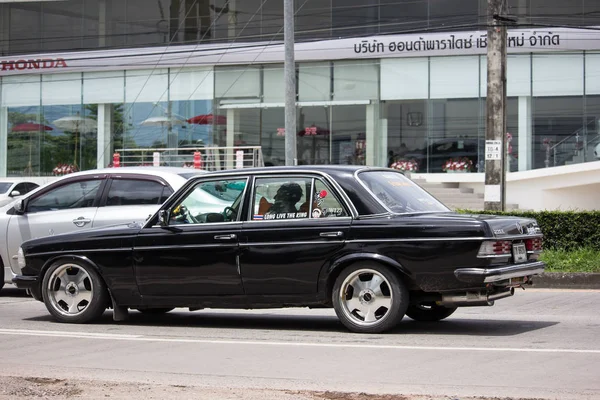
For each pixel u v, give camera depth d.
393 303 11.34
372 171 12.23
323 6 40.84
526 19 38.03
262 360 9.89
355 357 9.95
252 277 11.95
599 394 7.96
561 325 12.58
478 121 38.91
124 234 12.73
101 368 9.56
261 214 12.05
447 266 11.02
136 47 44.06
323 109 41.22
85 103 45.19
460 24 38.88
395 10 39.78
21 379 8.71
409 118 39.84
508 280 11.25
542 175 35.06
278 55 41.41
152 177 15.70
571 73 37.84
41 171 46.03
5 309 15.30
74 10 45.12
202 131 43.09
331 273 11.56
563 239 21.59
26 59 45.88
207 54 42.84
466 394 7.98
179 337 11.77
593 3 37.41
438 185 37.34
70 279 13.23
